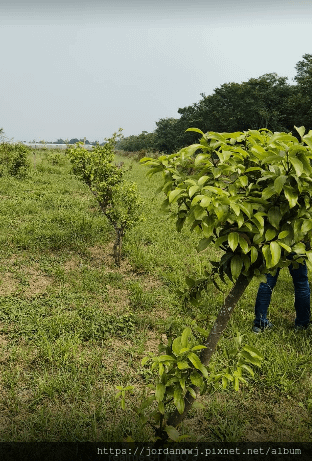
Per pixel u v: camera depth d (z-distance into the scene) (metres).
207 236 1.72
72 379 3.23
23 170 12.72
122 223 5.84
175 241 7.19
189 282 2.21
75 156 6.43
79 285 5.03
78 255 6.19
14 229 7.03
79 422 2.78
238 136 1.93
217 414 2.95
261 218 1.69
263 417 3.01
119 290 5.11
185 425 2.86
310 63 59.38
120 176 6.30
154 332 4.20
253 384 3.34
